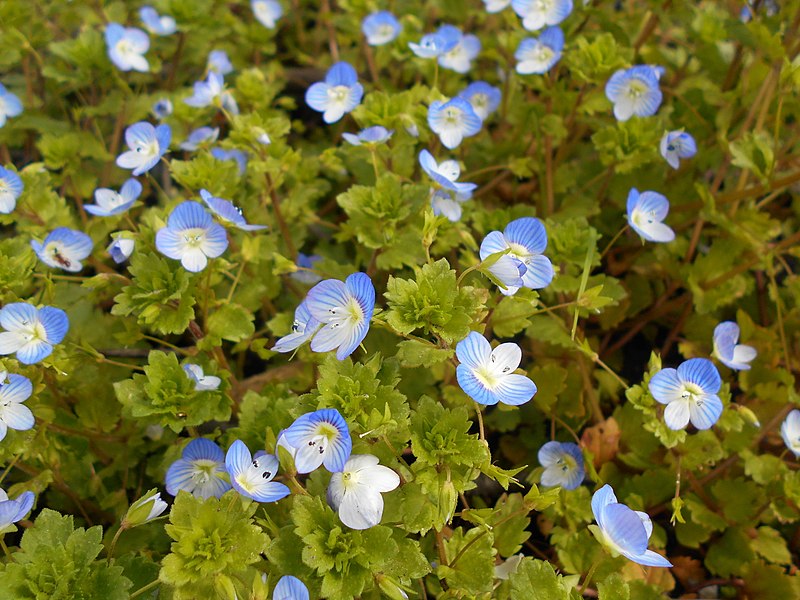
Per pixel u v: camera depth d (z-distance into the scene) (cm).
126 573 13
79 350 15
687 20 20
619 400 18
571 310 16
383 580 12
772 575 16
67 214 17
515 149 20
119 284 17
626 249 20
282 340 13
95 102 21
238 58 23
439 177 15
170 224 14
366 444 13
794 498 15
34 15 21
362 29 21
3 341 14
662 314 19
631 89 17
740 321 18
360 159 18
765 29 17
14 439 14
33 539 12
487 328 15
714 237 20
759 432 17
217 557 12
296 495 12
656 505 16
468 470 12
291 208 18
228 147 17
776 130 17
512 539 14
